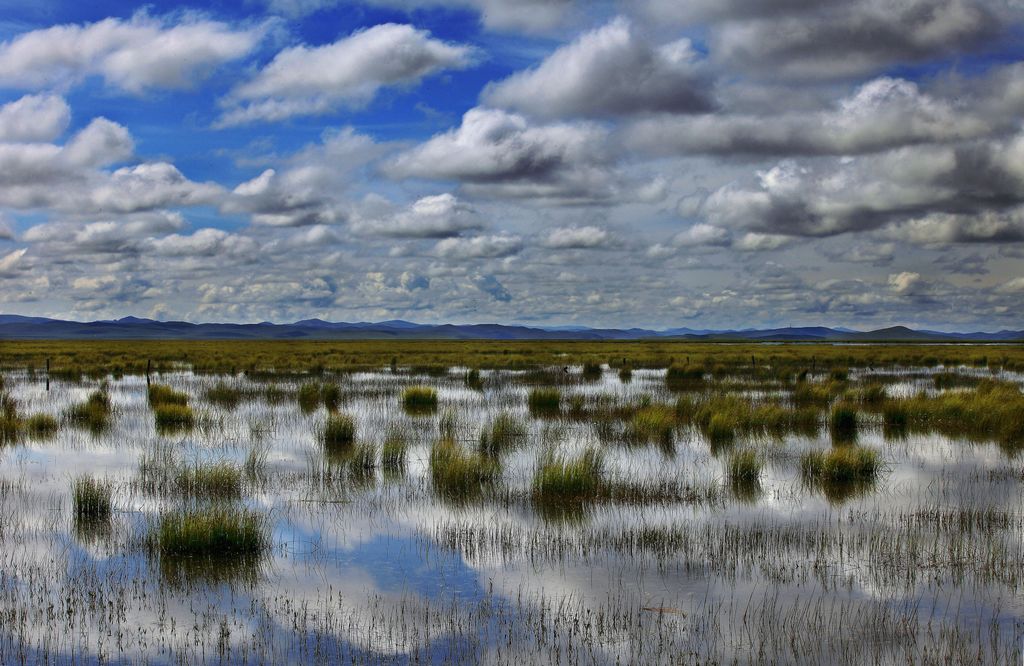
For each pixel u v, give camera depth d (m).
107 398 28.39
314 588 9.73
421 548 11.26
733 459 15.98
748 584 9.80
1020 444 20.22
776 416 23.38
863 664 7.66
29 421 22.66
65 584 9.84
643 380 40.81
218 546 10.98
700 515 13.02
